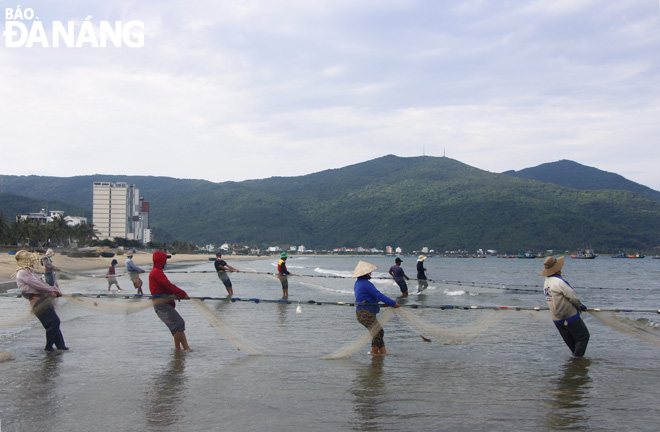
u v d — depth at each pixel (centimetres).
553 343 925
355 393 600
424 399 578
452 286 2277
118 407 545
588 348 885
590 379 671
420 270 1930
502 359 791
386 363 764
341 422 501
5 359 771
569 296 799
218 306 1498
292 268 6981
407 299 1728
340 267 8119
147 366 735
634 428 488
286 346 890
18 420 504
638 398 585
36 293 828
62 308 1259
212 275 3300
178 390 610
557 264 837
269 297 1820
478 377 679
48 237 11325
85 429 480
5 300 1499
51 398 576
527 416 521
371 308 829
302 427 486
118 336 977
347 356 807
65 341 927
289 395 592
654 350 864
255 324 1146
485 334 1017
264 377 674
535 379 671
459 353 840
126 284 2306
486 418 514
